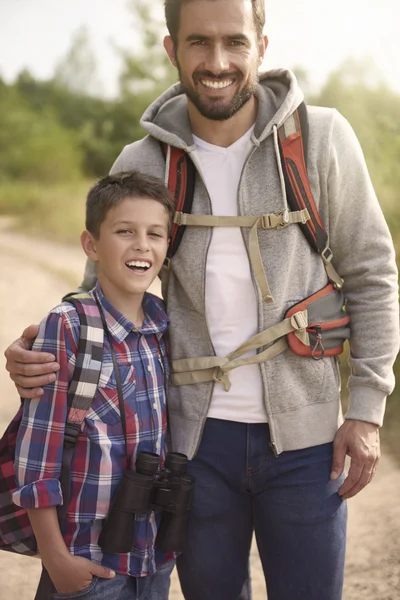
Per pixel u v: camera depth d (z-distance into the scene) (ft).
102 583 6.47
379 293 7.11
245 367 6.91
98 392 6.56
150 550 6.78
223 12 6.51
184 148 7.00
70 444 6.40
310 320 6.96
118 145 89.92
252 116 7.05
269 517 7.03
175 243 7.04
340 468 6.97
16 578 10.64
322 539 6.91
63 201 57.00
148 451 6.76
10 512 6.82
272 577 7.13
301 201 6.83
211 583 7.25
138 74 86.48
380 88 33.50
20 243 43.98
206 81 6.65
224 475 7.03
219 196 7.00
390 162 21.95
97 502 6.48
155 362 6.97
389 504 12.17
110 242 6.82
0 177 85.20
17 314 26.96
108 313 6.77
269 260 6.83
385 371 7.07
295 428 6.88
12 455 6.82
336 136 7.00
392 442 14.37
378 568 10.42
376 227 7.12
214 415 6.97
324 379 7.06
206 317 6.97
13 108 106.63
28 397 6.42
